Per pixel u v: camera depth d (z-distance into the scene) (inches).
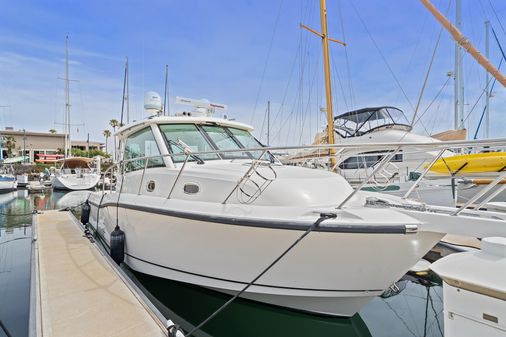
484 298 52.3
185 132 162.1
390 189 269.4
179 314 134.6
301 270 105.2
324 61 335.0
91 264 153.3
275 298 118.5
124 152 193.3
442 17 207.5
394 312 139.2
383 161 104.3
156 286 147.3
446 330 57.6
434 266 60.3
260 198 113.0
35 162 1740.9
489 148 103.4
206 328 126.1
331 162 271.1
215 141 162.6
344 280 103.9
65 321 99.4
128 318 101.6
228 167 137.7
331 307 114.6
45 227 247.6
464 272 55.3
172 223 126.3
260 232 104.7
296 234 99.9
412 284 170.9
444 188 247.1
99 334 92.4
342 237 95.0
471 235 83.5
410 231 90.1
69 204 565.3
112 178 218.2
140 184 159.2
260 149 115.3
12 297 160.2
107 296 117.3
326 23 335.3
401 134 362.9
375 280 103.0
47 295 118.0
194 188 131.3
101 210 219.1
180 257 128.0
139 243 147.6
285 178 119.0
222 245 114.6
